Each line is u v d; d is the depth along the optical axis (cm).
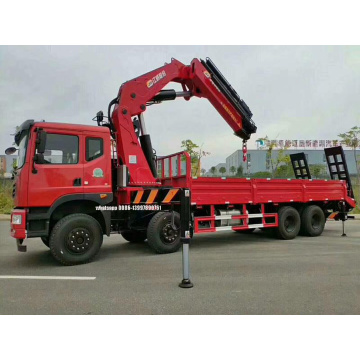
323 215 990
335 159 1109
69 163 610
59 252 580
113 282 482
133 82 749
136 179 727
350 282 476
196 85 844
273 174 2061
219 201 765
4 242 894
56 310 375
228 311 370
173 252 711
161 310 374
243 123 893
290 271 541
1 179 1720
